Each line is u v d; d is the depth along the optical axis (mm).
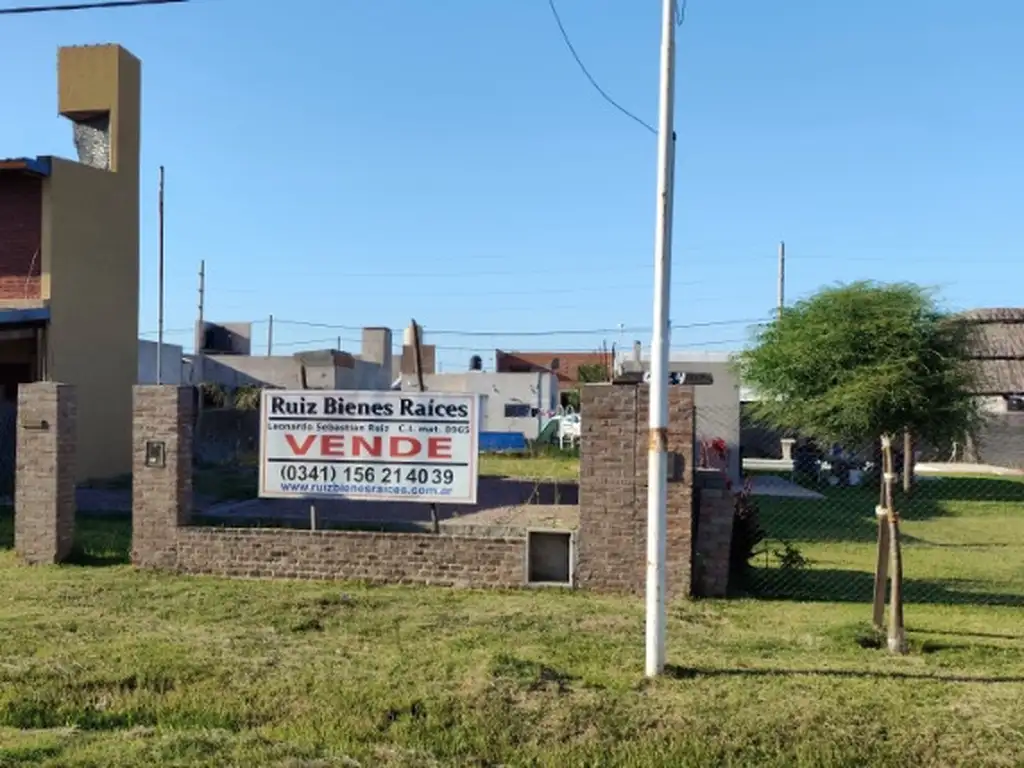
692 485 9453
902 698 6113
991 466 35469
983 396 13484
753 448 35625
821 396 8875
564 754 5492
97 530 13352
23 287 20531
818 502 21469
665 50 6805
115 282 22828
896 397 8164
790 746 5504
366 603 8898
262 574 10180
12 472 17125
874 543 15148
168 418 10422
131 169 23594
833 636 7801
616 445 9484
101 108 23000
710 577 9633
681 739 5570
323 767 5188
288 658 6973
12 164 19688
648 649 6621
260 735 5695
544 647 7371
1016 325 24766
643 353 34125
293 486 10297
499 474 25922
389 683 6367
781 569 11531
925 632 8172
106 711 6133
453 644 7434
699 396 24703
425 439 10141
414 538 9914
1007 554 13930
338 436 10242
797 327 9859
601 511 9516
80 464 21234
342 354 42719
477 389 49562
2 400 19047
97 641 7410
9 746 5434
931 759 5359
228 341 49031
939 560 13273
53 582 9711
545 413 48844
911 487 22922
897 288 9273
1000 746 5430
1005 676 6676
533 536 9742
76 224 21297
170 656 6934
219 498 17750
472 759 5484
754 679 6520
